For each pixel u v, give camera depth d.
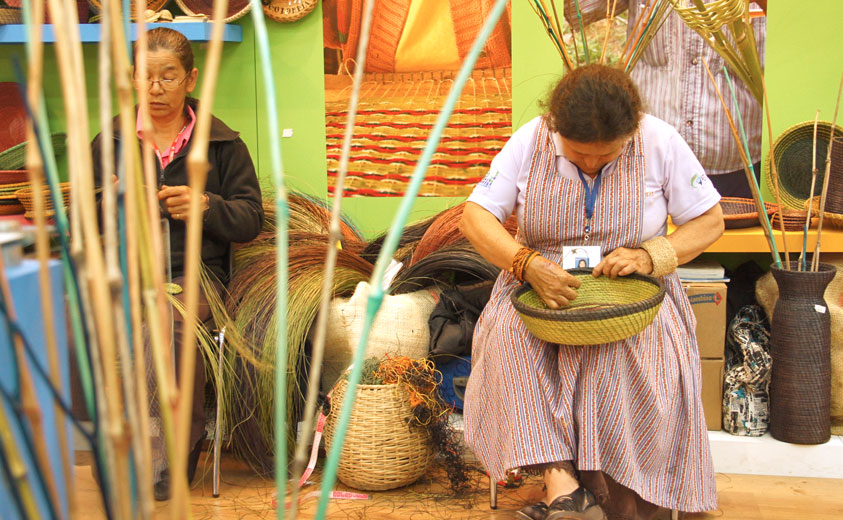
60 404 0.69
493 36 3.36
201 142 0.61
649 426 2.21
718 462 2.88
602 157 2.11
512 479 2.74
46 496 0.70
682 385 2.28
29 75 0.62
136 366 0.69
